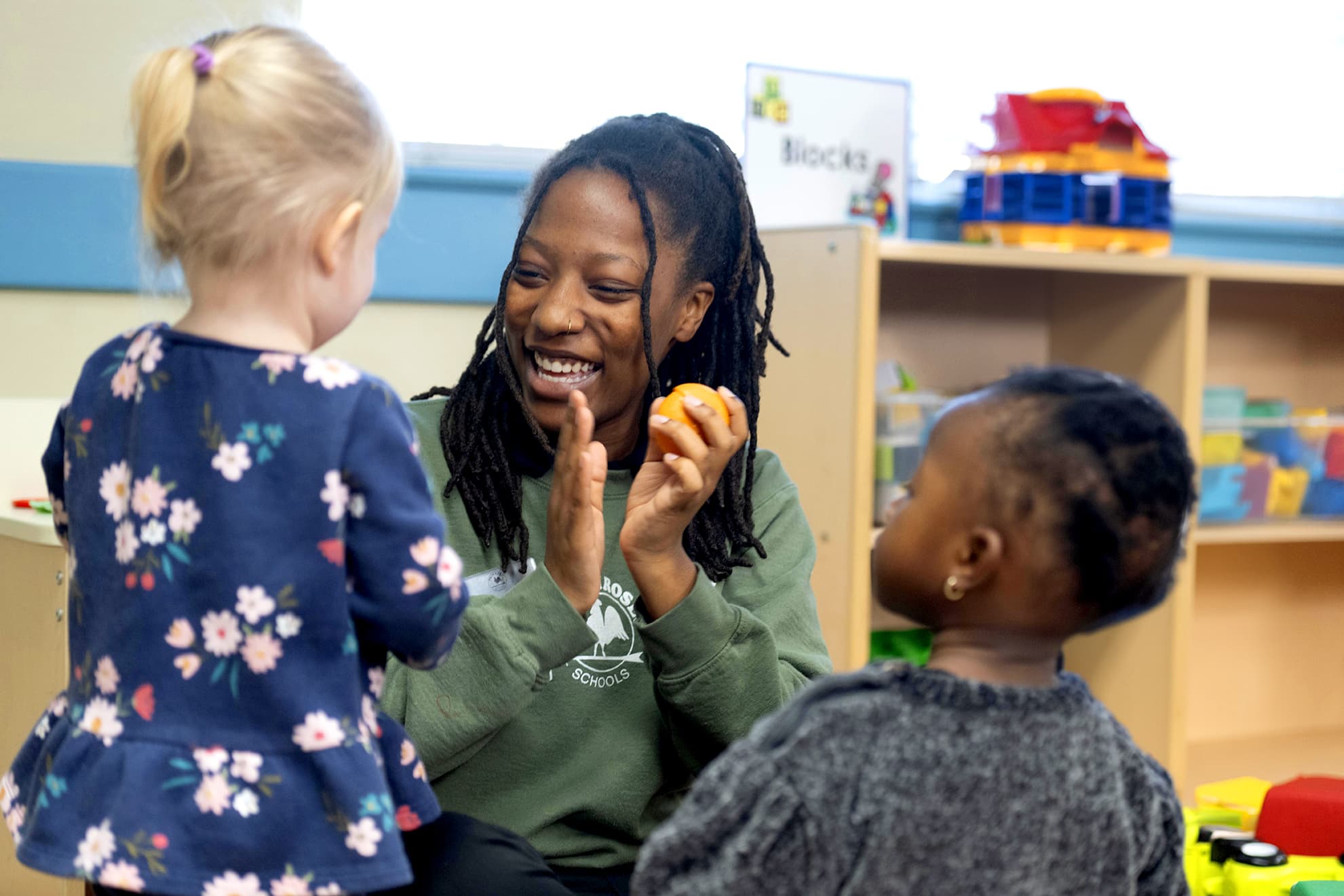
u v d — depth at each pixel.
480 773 1.15
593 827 1.16
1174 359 2.10
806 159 2.12
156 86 0.86
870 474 1.82
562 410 1.18
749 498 1.26
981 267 2.33
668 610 1.10
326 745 0.82
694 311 1.27
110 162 1.70
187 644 0.83
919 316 2.30
